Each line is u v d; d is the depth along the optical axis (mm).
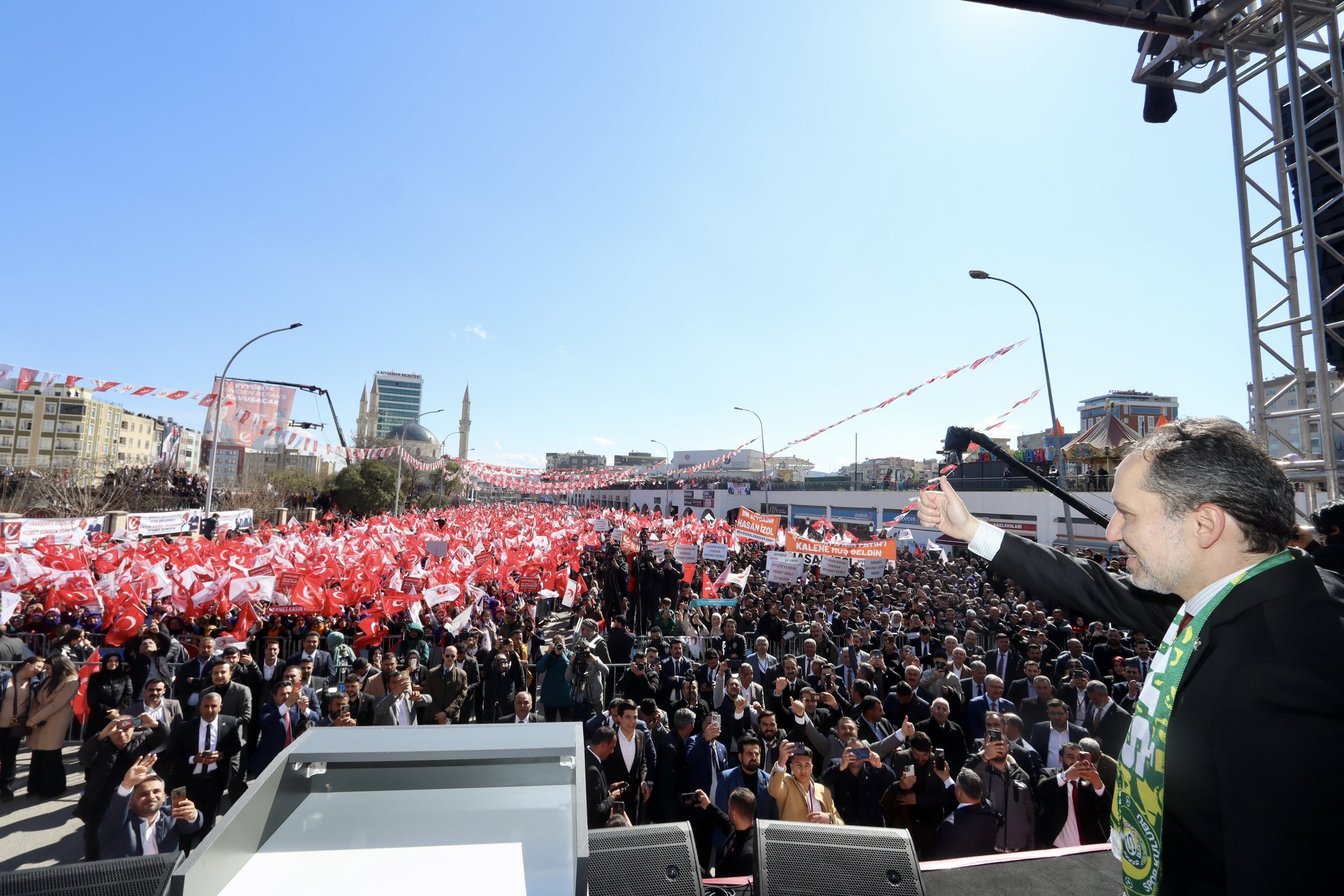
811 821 5266
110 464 68250
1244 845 917
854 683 8250
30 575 10117
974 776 5145
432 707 8242
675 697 9273
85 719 9078
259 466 67688
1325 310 5852
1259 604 1053
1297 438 7840
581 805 1422
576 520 37656
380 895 1222
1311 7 5652
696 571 19953
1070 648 9805
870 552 16578
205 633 10453
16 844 6930
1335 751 893
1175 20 5812
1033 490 24906
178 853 1575
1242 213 6184
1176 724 1103
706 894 2588
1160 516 1224
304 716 7453
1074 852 2742
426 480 74688
